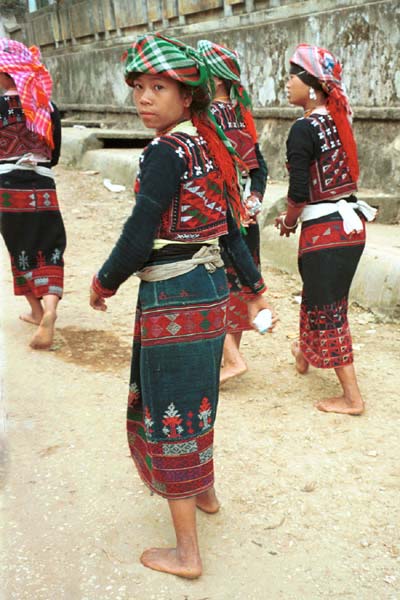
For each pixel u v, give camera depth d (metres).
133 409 2.35
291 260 6.11
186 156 2.00
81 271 6.14
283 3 8.69
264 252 6.52
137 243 1.98
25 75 3.96
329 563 2.38
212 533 2.54
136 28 12.22
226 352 3.82
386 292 4.98
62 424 3.20
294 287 5.81
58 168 10.88
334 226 3.35
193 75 1.99
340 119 3.28
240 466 3.01
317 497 2.78
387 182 7.05
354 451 3.15
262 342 4.63
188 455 2.18
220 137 2.12
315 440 3.25
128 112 12.74
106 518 2.55
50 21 14.92
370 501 2.76
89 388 3.70
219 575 2.30
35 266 4.21
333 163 3.32
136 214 1.97
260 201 3.76
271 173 8.77
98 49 13.46
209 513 2.65
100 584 2.18
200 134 2.09
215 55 3.54
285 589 2.24
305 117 3.33
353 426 3.40
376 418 3.49
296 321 5.02
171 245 2.08
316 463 3.04
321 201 3.38
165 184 1.97
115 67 12.96
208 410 2.20
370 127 7.28
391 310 4.94
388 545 2.48
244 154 3.66
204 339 2.13
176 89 2.02
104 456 2.98
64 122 13.24
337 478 2.93
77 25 14.16
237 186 2.21
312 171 3.35
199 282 2.11
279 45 8.59
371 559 2.40
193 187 2.03
